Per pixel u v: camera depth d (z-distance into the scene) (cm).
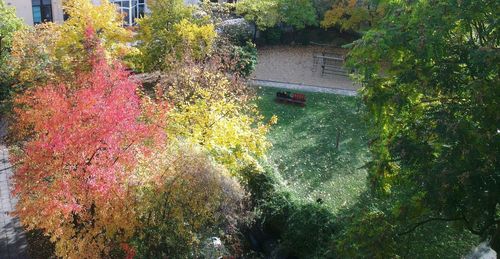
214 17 3045
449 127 1002
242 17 3747
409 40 1120
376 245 1195
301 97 2673
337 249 1257
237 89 2044
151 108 1387
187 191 1201
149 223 1208
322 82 3030
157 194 1184
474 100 1017
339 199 1873
